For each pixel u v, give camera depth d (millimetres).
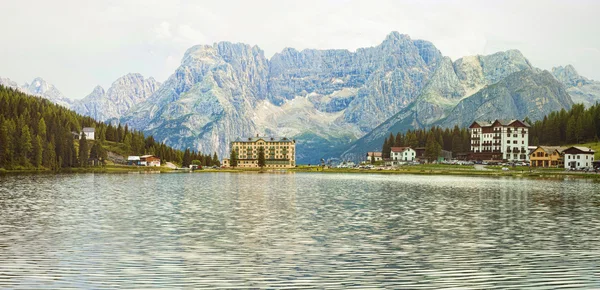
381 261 53688
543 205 108812
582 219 86562
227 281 45812
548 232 72562
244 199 122562
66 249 58812
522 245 62656
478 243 63875
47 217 85875
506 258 55406
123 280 45875
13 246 60375
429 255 56750
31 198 119875
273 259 54312
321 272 49094
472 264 52719
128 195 133000
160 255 55906
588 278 47625
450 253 57875
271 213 93875
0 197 121062
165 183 195250
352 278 47094
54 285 44250
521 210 99562
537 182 198625
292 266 51344
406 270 50094
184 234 69250
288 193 143500
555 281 46625
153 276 47250
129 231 71562
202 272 48781
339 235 69062
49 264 51562
